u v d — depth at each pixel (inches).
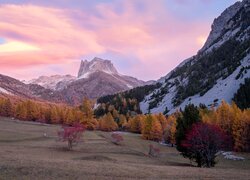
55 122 6968.5
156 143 4677.7
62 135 3093.0
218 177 1305.4
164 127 5295.3
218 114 3978.8
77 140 3257.9
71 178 1143.6
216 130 2134.6
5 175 1133.1
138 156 2913.4
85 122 5900.6
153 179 1205.7
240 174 1441.9
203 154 2150.6
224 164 2701.8
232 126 3809.1
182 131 2271.2
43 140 3558.1
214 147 2134.6
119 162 1996.8
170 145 4517.7
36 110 7086.6
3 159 1518.2
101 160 2073.1
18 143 3139.8
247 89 6697.8
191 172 1455.5
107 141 4028.1
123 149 3319.4
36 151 2568.9
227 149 3762.3
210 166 2137.1
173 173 1386.6
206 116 4069.9
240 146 3676.2
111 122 6796.3
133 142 4379.9
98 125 6747.1
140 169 1471.5
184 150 2260.1
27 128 4781.0
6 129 4345.5
